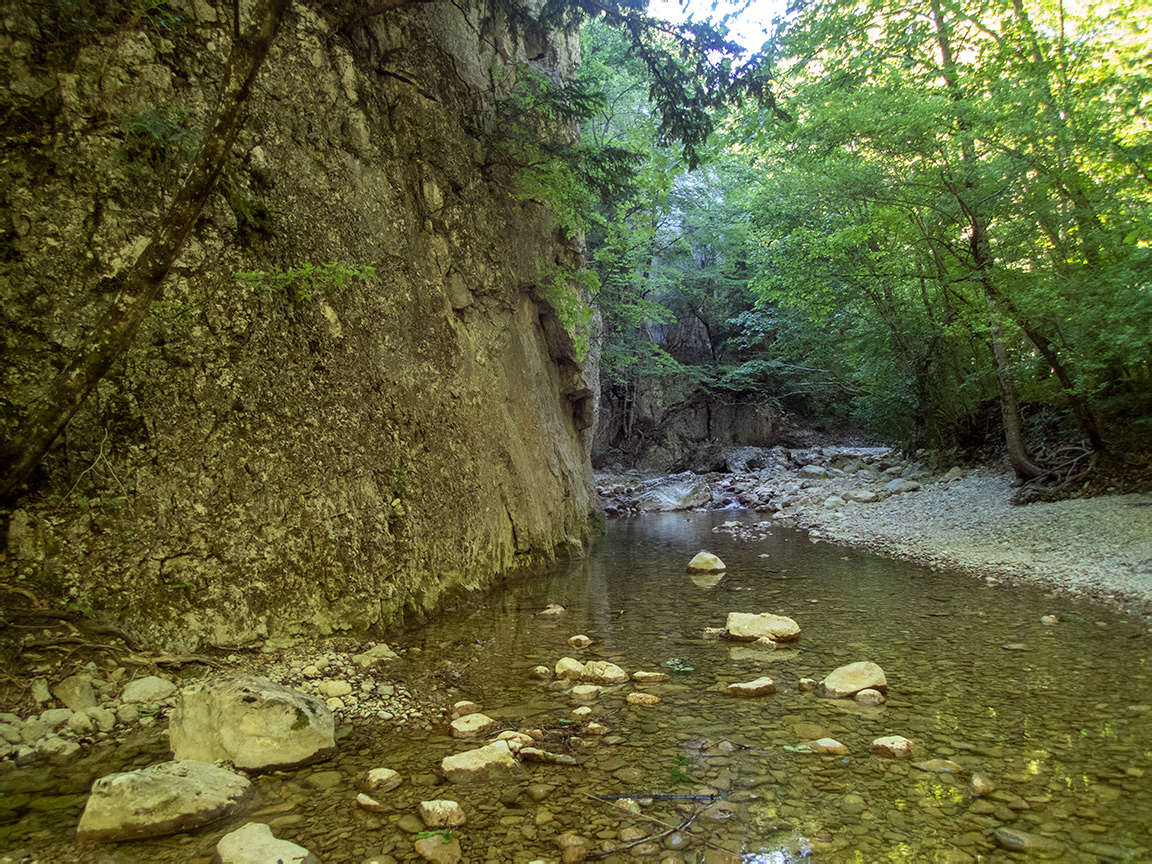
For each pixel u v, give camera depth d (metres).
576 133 12.48
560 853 2.79
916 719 4.15
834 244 14.75
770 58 8.68
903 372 17.12
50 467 4.56
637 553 11.53
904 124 10.45
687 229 26.56
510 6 9.01
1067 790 3.20
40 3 4.73
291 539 5.63
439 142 8.28
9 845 2.82
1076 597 7.18
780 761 3.62
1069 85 9.91
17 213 4.58
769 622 6.24
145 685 4.32
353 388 6.51
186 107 5.32
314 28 6.55
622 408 28.09
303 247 6.11
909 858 2.68
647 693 4.77
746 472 24.61
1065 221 10.17
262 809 3.18
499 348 9.45
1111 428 11.17
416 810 3.16
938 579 8.47
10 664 4.10
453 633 6.52
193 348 5.20
